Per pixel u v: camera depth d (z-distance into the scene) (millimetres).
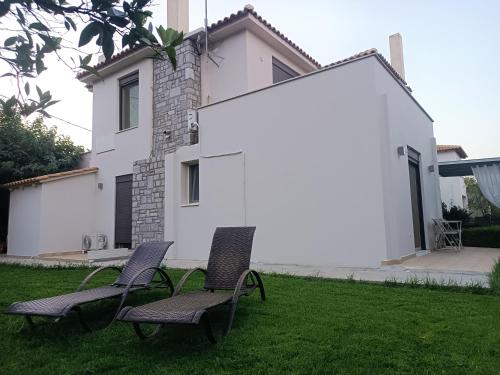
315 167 8625
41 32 2459
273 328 3896
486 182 12328
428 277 6199
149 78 12609
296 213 8828
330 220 8305
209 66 12195
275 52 12938
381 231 7629
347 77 8305
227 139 10297
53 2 2258
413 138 10398
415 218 10453
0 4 2170
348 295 5320
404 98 9727
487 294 5285
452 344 3383
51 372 3010
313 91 8789
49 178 12438
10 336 3943
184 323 3115
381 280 6312
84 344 3611
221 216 10180
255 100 9797
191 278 7078
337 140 8344
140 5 2301
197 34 11695
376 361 3041
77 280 7090
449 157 19734
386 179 7766
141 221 12258
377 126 7836
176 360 3160
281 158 9195
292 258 8789
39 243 12172
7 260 11484
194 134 11398
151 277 5082
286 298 5184
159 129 12195
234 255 4996
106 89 14141
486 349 3266
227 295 4246
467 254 9656
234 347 3395
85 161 15492
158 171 11984
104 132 14047
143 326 4141
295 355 3201
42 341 3771
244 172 9844
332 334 3670
